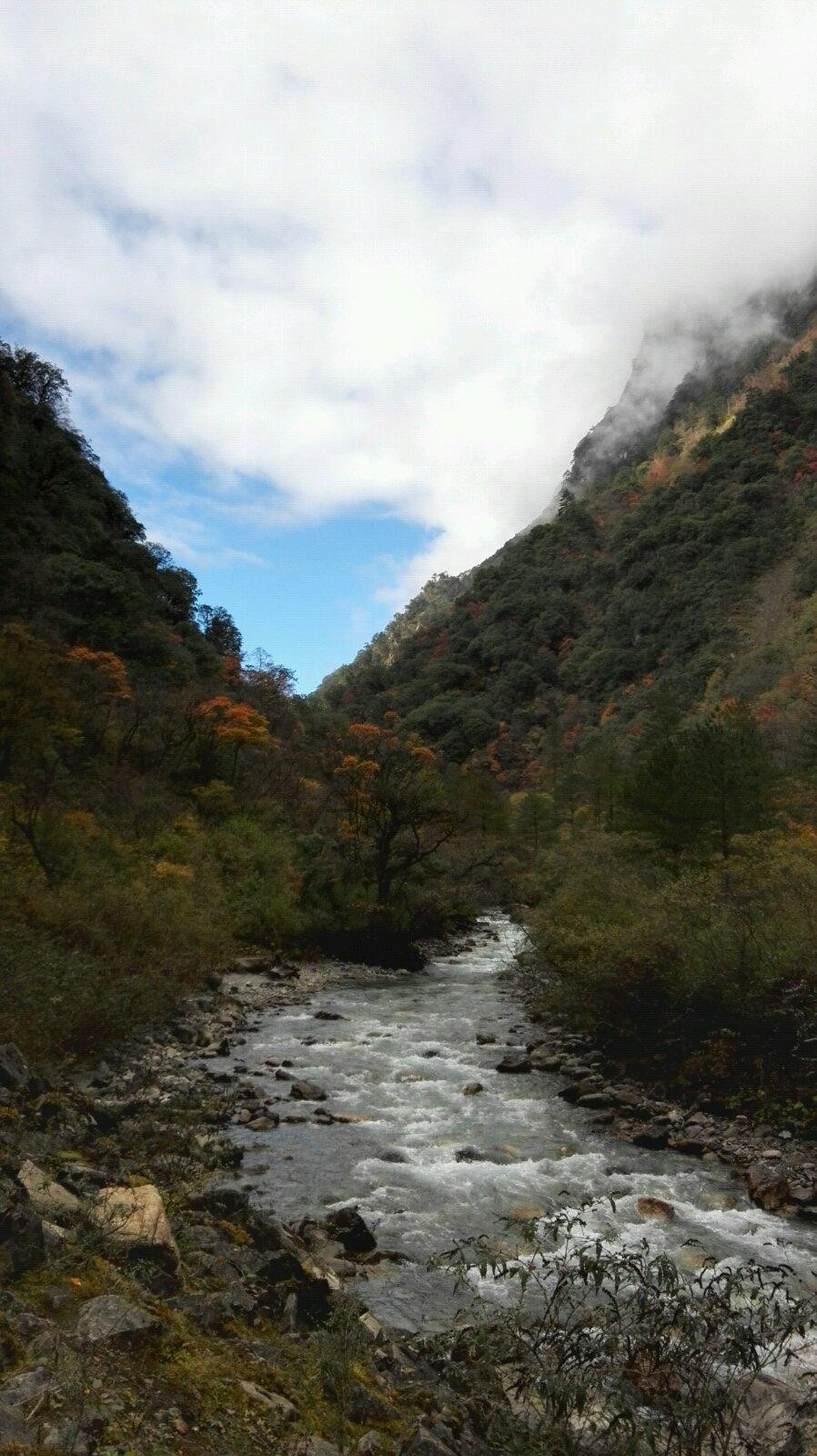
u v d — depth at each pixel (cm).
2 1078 667
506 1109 966
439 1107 967
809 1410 357
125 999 1108
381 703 15875
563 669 15062
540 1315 484
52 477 5894
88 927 1350
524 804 5631
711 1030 1002
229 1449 247
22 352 7112
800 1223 669
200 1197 536
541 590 17600
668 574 15750
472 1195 710
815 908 1102
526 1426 307
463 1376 366
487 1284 537
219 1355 309
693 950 1055
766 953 963
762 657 10894
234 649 7306
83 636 4303
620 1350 358
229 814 2827
